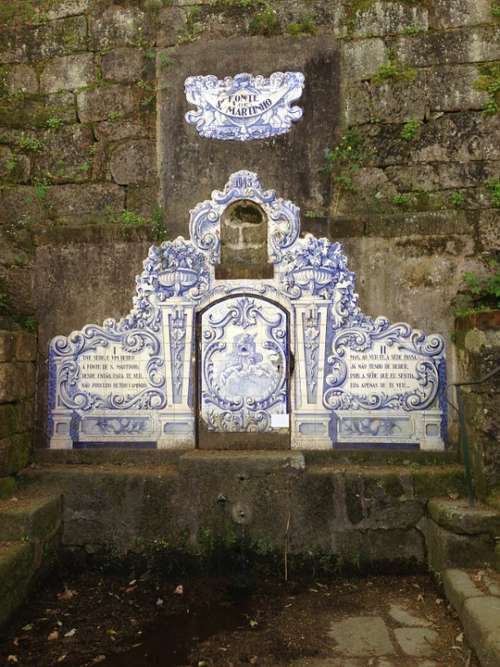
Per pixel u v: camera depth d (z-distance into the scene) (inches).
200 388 206.8
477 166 208.4
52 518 184.4
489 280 201.9
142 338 209.8
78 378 210.8
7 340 190.2
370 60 215.2
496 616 133.9
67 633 150.9
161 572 187.5
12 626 154.1
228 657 139.3
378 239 206.4
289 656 139.3
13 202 223.6
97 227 214.5
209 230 211.8
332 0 218.1
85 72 227.1
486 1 213.3
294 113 213.8
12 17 229.0
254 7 220.2
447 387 200.4
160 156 218.4
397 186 211.2
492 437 174.1
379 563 184.9
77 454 207.2
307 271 206.8
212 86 217.5
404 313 204.1
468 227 205.0
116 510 191.9
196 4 223.1
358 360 203.5
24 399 202.4
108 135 223.1
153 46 224.1
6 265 217.0
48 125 226.4
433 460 197.2
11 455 192.1
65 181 223.5
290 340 205.6
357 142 213.0
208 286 209.2
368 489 186.4
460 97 211.0
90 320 212.4
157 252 211.6
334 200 211.3
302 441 202.4
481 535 165.8
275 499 187.0
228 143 215.2
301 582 180.7
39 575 175.5
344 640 146.0
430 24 214.7
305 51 215.9
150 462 204.7
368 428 201.2
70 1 228.1
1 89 228.2
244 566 185.8
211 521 187.9
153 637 149.1
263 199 211.2
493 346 175.9
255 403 204.5
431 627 151.6
